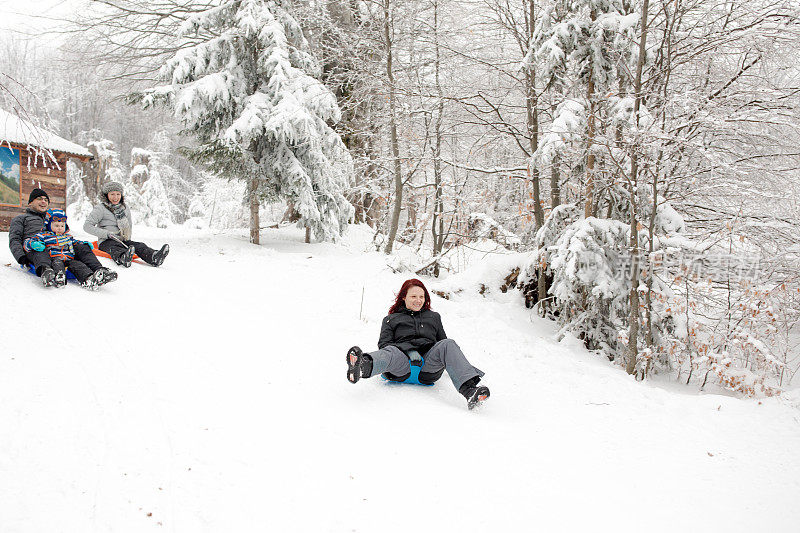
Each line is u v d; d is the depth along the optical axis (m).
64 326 4.53
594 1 6.56
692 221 7.63
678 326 5.88
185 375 3.92
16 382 3.40
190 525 2.32
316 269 8.95
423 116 10.72
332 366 4.49
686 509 2.74
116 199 7.64
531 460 3.18
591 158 6.42
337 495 2.62
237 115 10.77
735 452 3.48
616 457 3.34
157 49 15.48
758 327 5.98
